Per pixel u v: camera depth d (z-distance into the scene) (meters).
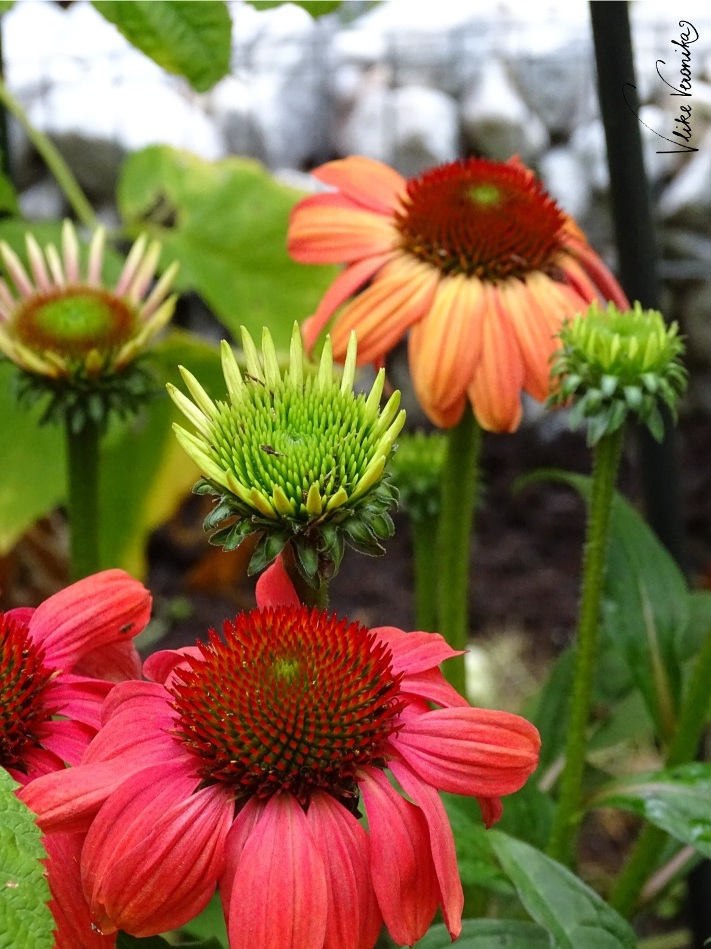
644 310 0.41
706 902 0.45
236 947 0.25
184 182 0.53
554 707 0.45
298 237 0.40
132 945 0.30
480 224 0.38
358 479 0.27
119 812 0.26
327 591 0.30
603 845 0.65
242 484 0.27
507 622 0.79
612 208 0.41
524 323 0.37
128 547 0.56
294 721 0.27
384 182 0.41
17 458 0.52
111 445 0.53
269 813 0.27
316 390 0.28
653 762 0.67
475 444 0.38
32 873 0.25
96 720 0.29
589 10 0.39
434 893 0.27
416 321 0.38
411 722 0.28
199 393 0.27
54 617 0.30
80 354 0.39
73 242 0.42
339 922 0.26
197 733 0.27
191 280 0.53
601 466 0.35
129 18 0.36
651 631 0.40
